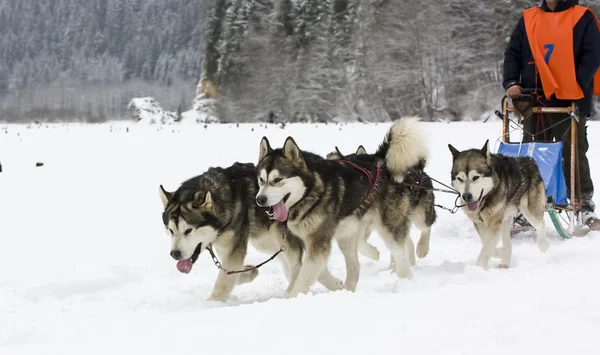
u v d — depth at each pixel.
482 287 4.34
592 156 12.99
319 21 42.25
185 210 5.05
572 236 7.60
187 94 73.81
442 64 36.84
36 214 9.40
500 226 6.21
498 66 35.59
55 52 100.56
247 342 3.26
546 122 7.98
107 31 101.69
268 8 45.59
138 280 6.13
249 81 44.56
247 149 17.38
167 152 17.53
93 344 3.42
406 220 5.83
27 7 104.12
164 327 3.73
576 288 4.10
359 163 5.70
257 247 5.91
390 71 37.78
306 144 17.66
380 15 38.78
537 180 6.87
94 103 76.12
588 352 2.88
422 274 5.96
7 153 18.17
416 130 5.73
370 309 3.82
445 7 36.94
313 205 5.21
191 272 6.44
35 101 76.88
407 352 2.98
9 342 3.88
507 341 3.07
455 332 3.24
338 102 41.16
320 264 5.24
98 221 8.88
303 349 3.10
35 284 5.60
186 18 92.44
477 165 6.16
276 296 5.58
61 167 15.06
